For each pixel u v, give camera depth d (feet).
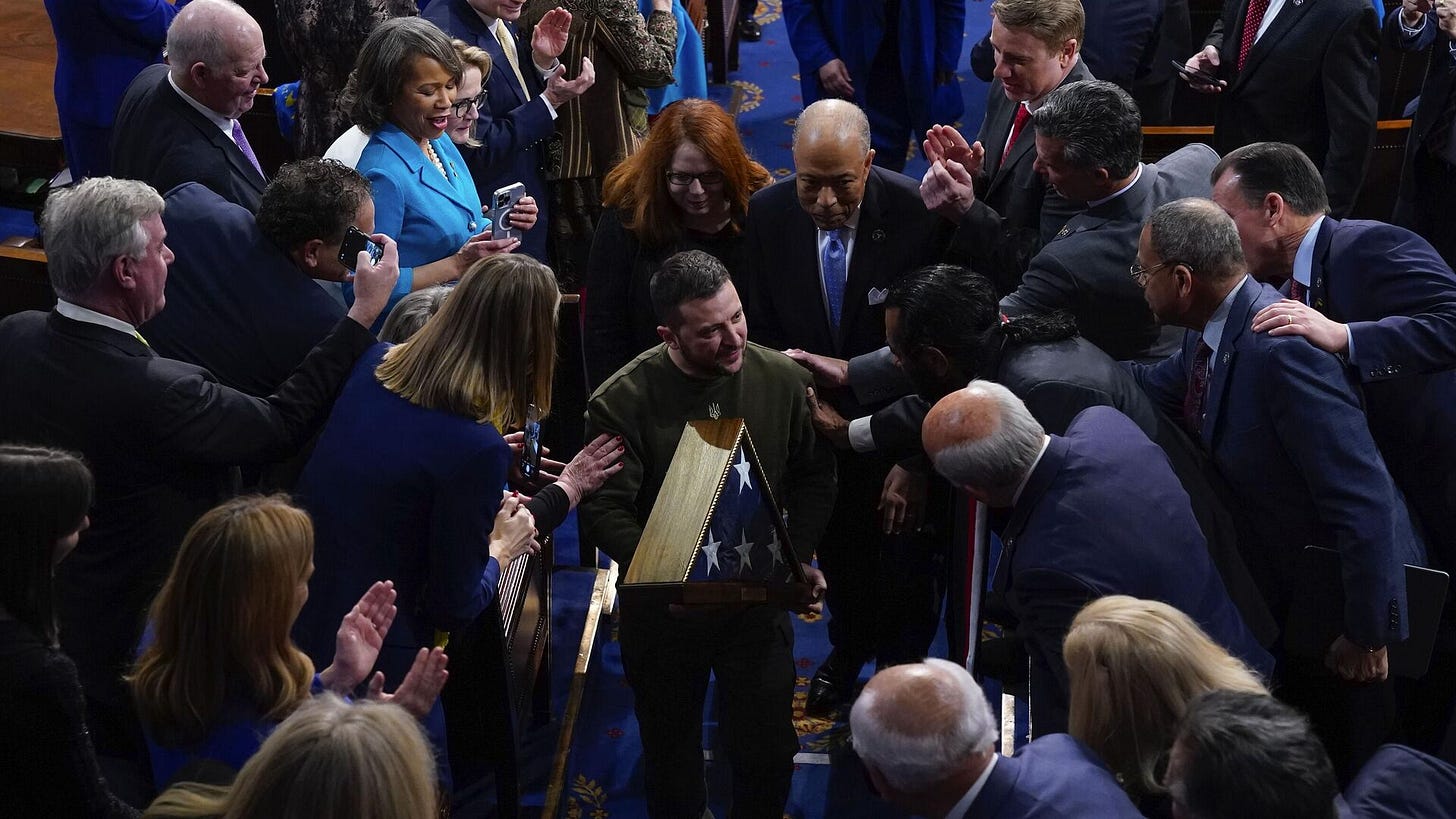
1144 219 9.93
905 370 9.37
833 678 11.91
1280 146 9.45
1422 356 8.69
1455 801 6.60
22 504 6.93
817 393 10.69
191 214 9.88
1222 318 8.83
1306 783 5.41
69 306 8.59
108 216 8.36
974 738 6.15
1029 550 8.13
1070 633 6.82
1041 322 9.27
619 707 12.01
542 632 11.21
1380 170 15.92
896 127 17.33
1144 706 6.45
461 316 8.13
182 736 6.77
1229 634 8.17
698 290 8.70
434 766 5.97
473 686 9.12
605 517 9.27
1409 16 14.94
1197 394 9.32
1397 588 8.38
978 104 23.17
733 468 8.65
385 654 8.34
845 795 11.07
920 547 10.89
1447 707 9.45
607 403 9.29
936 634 12.83
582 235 14.82
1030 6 11.01
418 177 11.35
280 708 6.77
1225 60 15.24
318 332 9.75
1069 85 9.95
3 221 18.38
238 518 6.70
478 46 13.17
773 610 9.38
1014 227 11.58
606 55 14.05
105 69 15.17
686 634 9.18
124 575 8.92
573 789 11.19
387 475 8.05
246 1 17.20
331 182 9.64
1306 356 8.33
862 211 10.42
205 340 9.66
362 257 9.33
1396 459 9.40
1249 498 8.93
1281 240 9.46
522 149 13.14
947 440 8.18
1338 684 9.00
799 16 17.26
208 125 11.54
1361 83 14.20
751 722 9.37
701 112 10.31
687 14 18.08
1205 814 5.54
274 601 6.71
